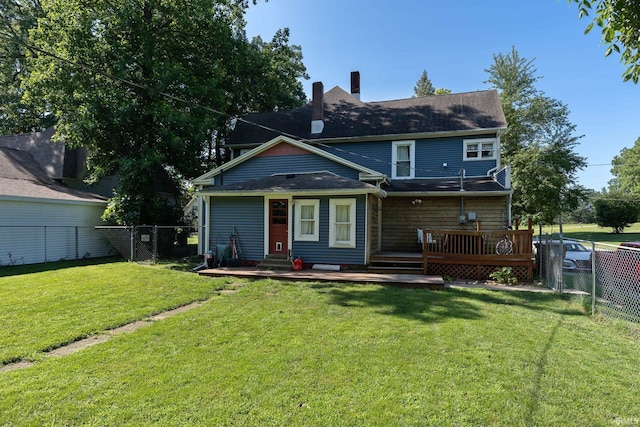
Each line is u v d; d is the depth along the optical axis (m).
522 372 4.01
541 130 27.45
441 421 3.04
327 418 3.07
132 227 14.07
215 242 12.56
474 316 6.33
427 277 9.81
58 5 14.45
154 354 4.49
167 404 3.29
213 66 17.84
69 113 14.81
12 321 5.84
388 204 14.09
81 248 15.67
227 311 6.59
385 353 4.52
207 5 16.09
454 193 12.43
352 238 11.23
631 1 3.48
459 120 15.02
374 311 6.62
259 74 22.02
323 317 6.20
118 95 13.99
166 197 20.44
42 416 3.09
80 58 13.83
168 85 14.87
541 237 11.29
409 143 15.17
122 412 3.16
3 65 21.81
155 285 8.91
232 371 3.98
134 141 15.52
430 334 5.28
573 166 26.23
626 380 3.85
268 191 11.13
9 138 19.81
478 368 4.09
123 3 14.51
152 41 15.46
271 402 3.33
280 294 8.05
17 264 13.04
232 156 18.23
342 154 16.00
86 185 18.62
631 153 46.16
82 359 4.32
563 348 4.77
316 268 11.45
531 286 9.41
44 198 13.91
